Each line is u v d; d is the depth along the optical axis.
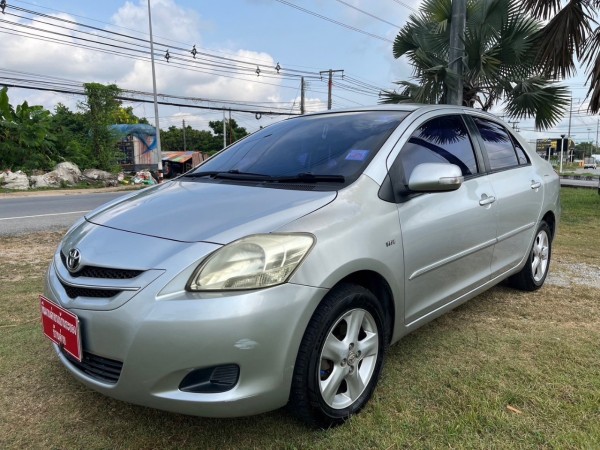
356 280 2.38
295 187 2.51
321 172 2.65
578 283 4.54
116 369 2.00
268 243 2.01
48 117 24.02
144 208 2.50
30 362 2.93
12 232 7.86
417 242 2.61
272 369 1.97
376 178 2.53
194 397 1.91
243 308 1.89
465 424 2.29
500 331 3.37
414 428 2.26
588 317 3.66
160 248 2.06
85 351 2.05
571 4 8.31
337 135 3.00
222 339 1.87
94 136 26.03
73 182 22.78
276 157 3.01
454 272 2.99
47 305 2.29
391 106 3.30
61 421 2.35
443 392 2.57
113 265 2.04
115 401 2.53
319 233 2.13
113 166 26.27
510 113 10.69
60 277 2.24
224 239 2.03
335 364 2.23
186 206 2.42
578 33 8.52
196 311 1.87
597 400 2.48
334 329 2.24
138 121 48.91
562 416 2.35
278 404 2.04
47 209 11.85
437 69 9.59
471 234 3.08
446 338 3.25
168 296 1.91
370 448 2.13
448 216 2.85
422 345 3.14
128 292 1.95
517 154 4.00
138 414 2.41
